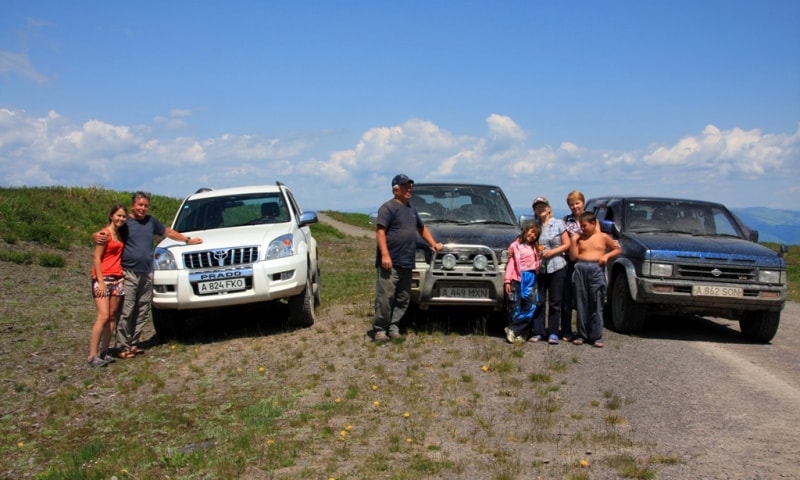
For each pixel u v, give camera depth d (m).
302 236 10.17
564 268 8.49
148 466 4.88
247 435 5.28
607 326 10.19
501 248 8.61
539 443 5.06
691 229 10.30
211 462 4.84
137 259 8.53
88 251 20.78
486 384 6.64
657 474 4.45
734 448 4.98
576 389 6.53
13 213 21.58
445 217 9.97
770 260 8.98
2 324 10.63
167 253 9.05
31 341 9.56
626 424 5.54
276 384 6.90
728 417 5.75
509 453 4.82
